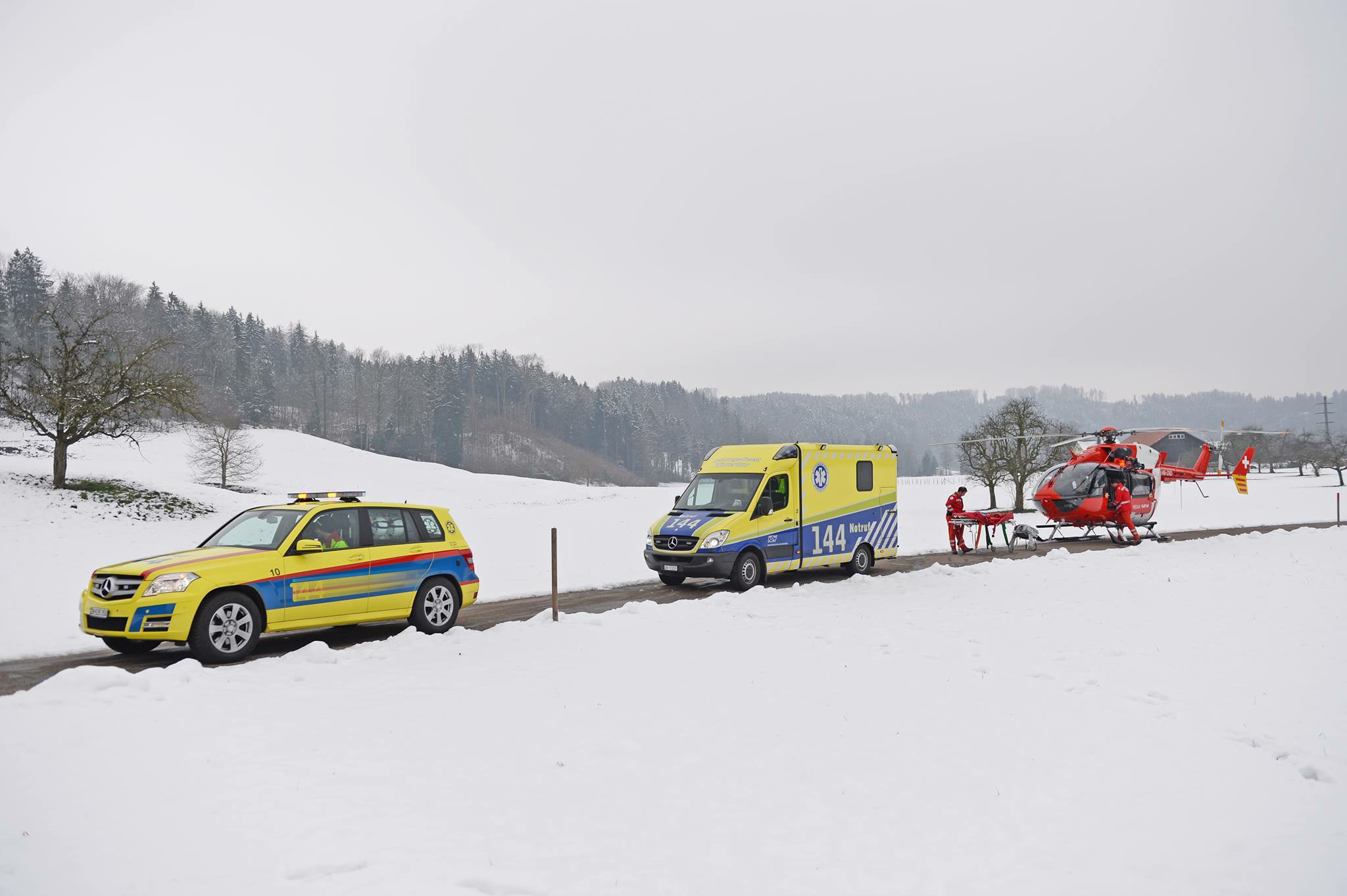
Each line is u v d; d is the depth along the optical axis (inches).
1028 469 1916.8
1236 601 574.2
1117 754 270.1
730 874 185.5
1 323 4392.2
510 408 6579.7
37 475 1349.7
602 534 1251.2
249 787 226.4
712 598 562.6
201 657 374.6
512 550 1022.4
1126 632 469.4
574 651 403.9
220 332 5536.4
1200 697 337.4
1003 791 238.1
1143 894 178.7
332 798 221.6
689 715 305.6
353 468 3243.1
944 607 550.6
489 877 180.2
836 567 797.9
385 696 322.3
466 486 3176.7
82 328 1409.9
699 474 699.4
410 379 5821.9
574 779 242.4
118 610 367.2
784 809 224.1
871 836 207.2
